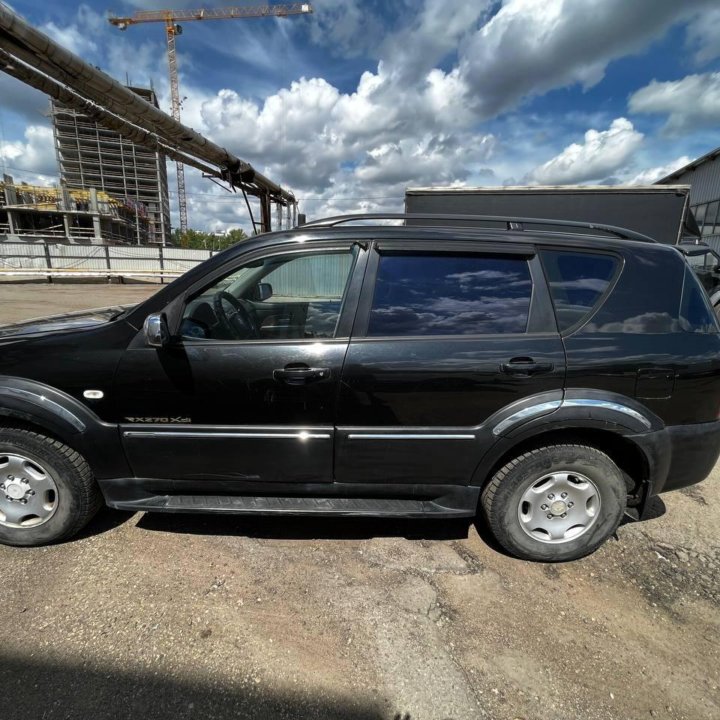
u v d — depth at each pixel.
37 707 1.56
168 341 2.19
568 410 2.18
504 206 7.74
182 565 2.31
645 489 2.36
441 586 2.23
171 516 2.74
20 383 2.23
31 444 2.28
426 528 2.71
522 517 2.38
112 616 1.97
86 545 2.45
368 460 2.29
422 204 7.90
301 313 2.54
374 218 2.49
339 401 2.21
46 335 2.33
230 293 2.68
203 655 1.79
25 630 1.88
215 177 11.06
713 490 3.30
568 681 1.74
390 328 2.24
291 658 1.80
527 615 2.07
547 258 2.32
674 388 2.23
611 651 1.88
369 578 2.27
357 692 1.66
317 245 2.31
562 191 7.54
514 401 2.21
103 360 2.22
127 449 2.29
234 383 2.21
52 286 17.81
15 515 2.38
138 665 1.74
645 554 2.54
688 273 2.38
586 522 2.40
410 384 2.19
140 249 22.42
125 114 7.43
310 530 2.65
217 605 2.06
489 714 1.59
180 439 2.27
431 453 2.27
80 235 56.25
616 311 2.28
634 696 1.68
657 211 7.28
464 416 2.23
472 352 2.19
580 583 2.29
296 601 2.10
